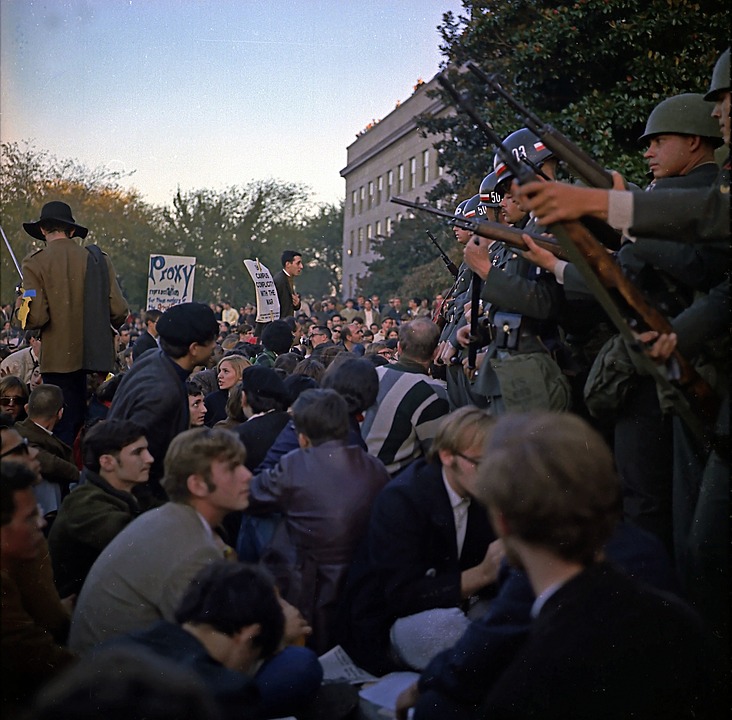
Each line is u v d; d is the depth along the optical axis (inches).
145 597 76.6
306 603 88.0
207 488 83.4
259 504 91.8
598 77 298.5
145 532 79.6
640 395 85.8
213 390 176.6
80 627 76.0
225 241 533.3
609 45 280.4
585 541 55.8
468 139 470.9
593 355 102.0
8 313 377.1
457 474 83.3
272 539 91.3
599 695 56.5
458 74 327.6
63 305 159.0
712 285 76.7
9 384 155.6
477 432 82.4
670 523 85.4
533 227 102.3
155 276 245.1
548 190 66.3
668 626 57.3
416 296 625.6
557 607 57.0
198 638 73.4
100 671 70.1
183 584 77.0
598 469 55.3
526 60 299.1
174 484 84.0
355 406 104.3
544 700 56.4
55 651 73.2
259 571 77.8
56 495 119.3
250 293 604.1
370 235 906.1
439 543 84.8
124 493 98.7
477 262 96.9
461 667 63.1
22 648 71.6
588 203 66.5
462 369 124.2
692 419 72.2
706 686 57.0
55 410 131.2
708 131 89.5
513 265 103.1
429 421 108.0
